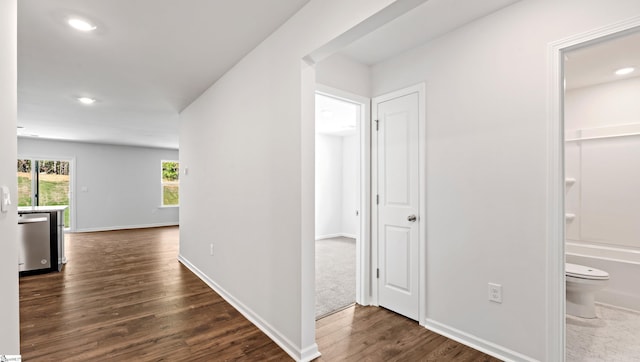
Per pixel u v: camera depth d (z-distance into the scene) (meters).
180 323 2.51
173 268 4.22
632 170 3.07
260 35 2.33
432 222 2.39
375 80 2.89
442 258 2.32
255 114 2.53
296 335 2.03
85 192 7.70
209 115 3.48
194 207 4.02
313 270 2.05
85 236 6.97
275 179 2.26
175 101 4.05
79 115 4.76
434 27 2.22
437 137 2.36
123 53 2.59
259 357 2.02
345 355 2.04
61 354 2.03
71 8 1.92
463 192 2.19
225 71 3.03
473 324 2.12
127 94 3.72
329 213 6.90
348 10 1.63
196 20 2.09
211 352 2.08
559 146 1.75
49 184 7.32
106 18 2.04
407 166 2.60
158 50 2.55
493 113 2.03
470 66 2.15
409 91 2.58
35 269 3.92
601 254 3.20
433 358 1.99
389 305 2.77
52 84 3.34
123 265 4.39
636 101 3.11
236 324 2.50
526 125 1.87
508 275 1.95
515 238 1.92
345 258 4.80
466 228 2.17
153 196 8.73
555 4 1.75
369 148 2.94
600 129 3.24
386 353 2.06
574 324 2.56
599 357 2.06
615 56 2.67
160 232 7.63
